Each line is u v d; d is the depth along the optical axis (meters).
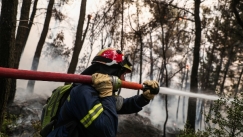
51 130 2.09
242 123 5.37
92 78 2.04
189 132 7.62
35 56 16.62
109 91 2.02
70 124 1.98
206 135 5.84
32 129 8.28
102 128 1.88
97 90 2.03
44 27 16.78
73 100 1.99
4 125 7.89
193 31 15.59
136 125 17.61
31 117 10.59
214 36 24.14
